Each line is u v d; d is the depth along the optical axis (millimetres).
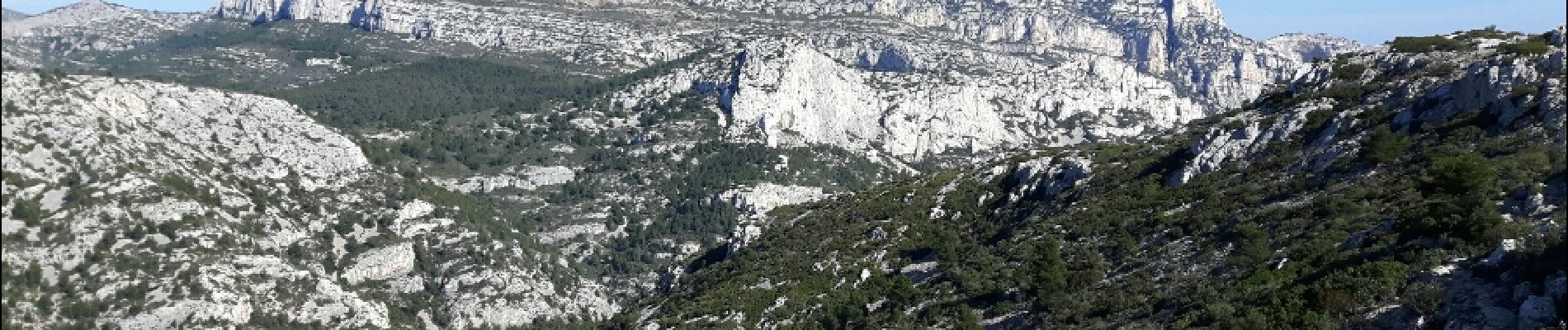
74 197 151375
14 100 157625
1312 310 84125
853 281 150375
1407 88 128625
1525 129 104125
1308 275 93625
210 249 157500
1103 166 154750
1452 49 138500
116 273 145000
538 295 196375
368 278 184500
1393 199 103250
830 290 150000
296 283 163875
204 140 187750
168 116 184750
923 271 145625
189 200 162625
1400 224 92438
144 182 160250
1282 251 102875
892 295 134875
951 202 171500
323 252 180875
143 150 168625
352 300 168375
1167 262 112750
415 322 178750
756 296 157625
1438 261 82938
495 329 185625
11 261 138125
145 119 178875
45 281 139625
